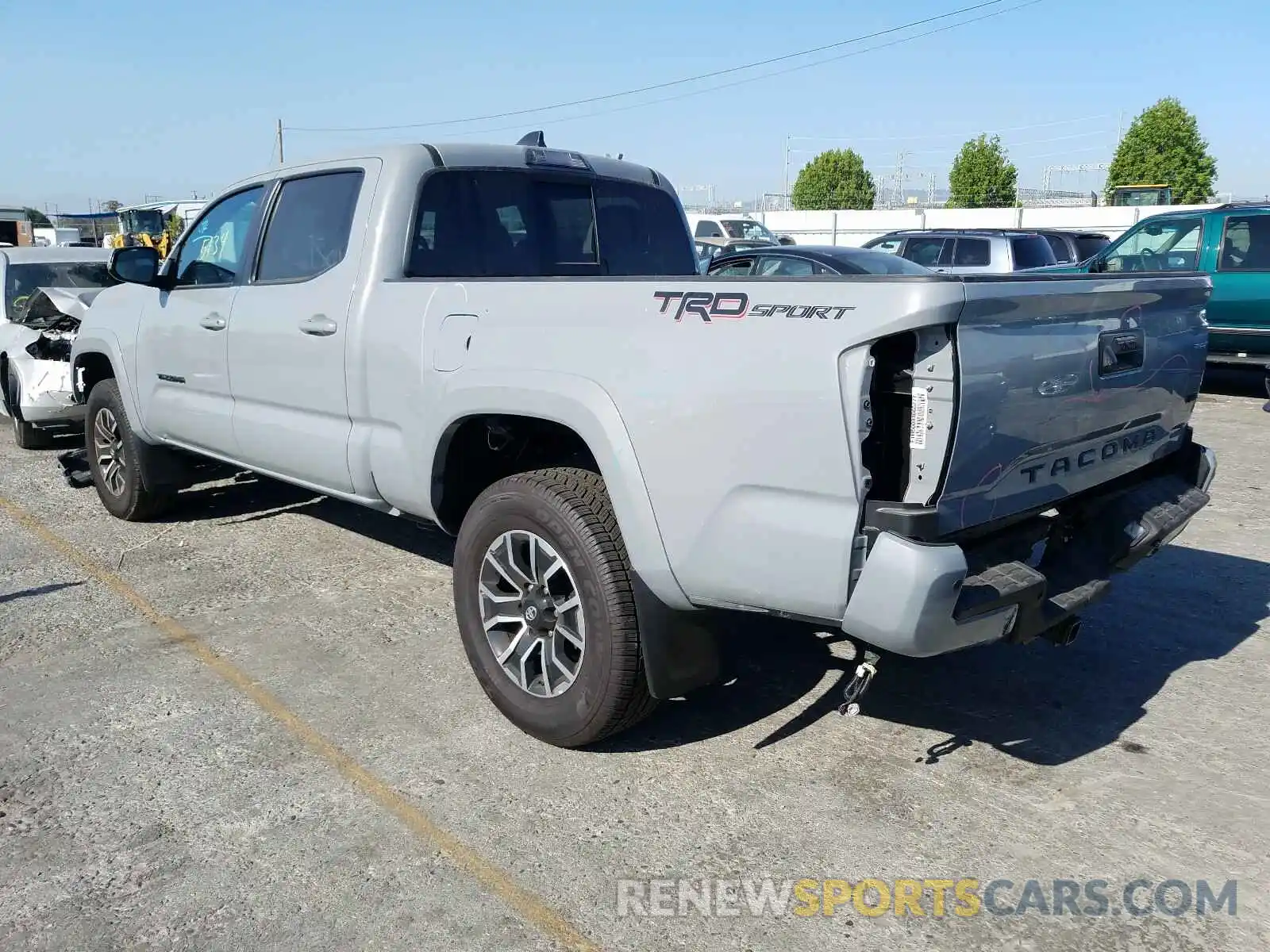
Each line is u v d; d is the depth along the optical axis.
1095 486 3.52
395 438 3.98
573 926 2.68
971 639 2.78
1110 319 3.20
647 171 5.19
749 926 2.68
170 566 5.54
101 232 50.09
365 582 5.28
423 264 4.20
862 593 2.69
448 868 2.92
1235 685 4.10
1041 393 2.90
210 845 3.03
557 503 3.32
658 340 3.02
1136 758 3.53
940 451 2.63
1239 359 10.73
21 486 7.45
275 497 6.95
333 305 4.22
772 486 2.82
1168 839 3.05
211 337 5.02
